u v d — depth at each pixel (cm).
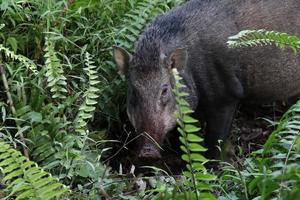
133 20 920
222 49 907
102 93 873
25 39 869
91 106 829
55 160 737
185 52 841
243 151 930
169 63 844
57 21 876
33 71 787
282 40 663
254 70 936
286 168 524
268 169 596
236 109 967
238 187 618
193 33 899
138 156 812
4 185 658
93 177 700
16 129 779
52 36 856
